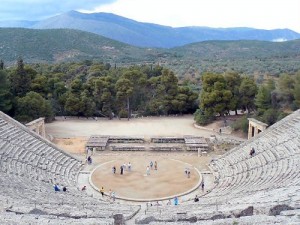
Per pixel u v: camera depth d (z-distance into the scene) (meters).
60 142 55.62
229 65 138.12
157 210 24.80
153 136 59.25
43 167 38.81
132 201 34.53
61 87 80.00
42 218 16.11
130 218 20.47
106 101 76.88
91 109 75.75
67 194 31.72
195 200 31.17
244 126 60.16
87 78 89.44
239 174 38.50
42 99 66.56
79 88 78.88
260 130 52.25
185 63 153.88
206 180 40.50
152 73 92.62
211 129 65.44
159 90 79.12
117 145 54.06
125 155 50.34
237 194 28.83
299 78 63.59
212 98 65.50
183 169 44.19
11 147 38.78
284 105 65.00
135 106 81.50
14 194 25.39
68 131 63.44
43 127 54.41
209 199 30.02
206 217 16.62
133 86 78.00
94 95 77.50
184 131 64.31
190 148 52.75
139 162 47.09
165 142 56.97
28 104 63.50
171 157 49.56
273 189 25.84
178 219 16.50
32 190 29.19
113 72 90.38
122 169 42.34
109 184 38.97
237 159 42.66
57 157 43.25
